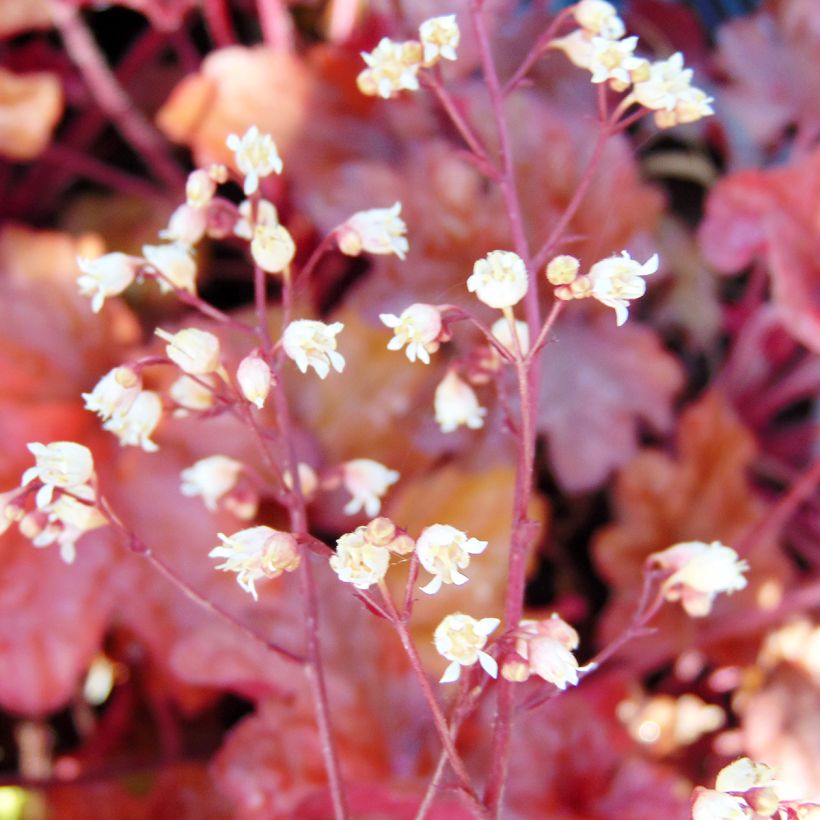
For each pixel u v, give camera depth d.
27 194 0.49
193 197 0.26
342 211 0.41
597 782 0.34
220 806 0.37
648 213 0.43
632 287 0.24
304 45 0.51
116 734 0.40
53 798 0.38
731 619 0.40
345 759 0.32
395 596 0.34
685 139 0.53
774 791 0.24
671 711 0.41
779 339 0.49
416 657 0.24
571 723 0.34
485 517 0.36
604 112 0.26
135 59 0.50
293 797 0.32
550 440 0.40
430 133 0.43
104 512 0.26
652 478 0.42
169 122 0.42
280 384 0.26
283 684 0.33
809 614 0.41
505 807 0.33
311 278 0.44
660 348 0.42
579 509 0.46
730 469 0.43
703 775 0.39
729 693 0.42
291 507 0.26
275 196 0.44
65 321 0.40
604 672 0.40
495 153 0.41
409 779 0.32
